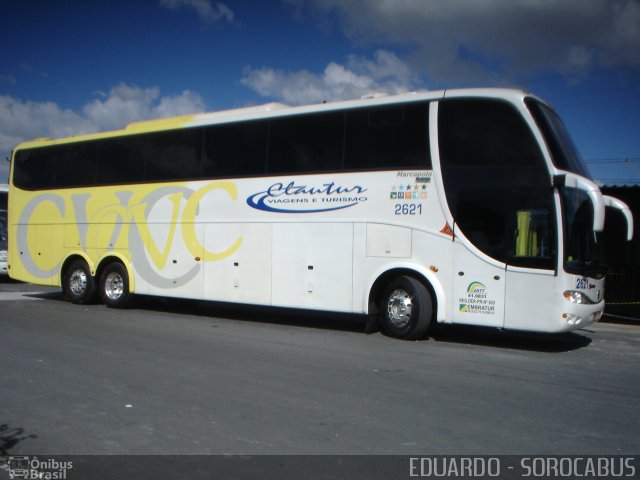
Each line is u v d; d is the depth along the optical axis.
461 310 9.91
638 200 14.70
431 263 10.17
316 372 7.94
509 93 9.80
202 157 12.91
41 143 15.84
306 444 5.22
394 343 10.26
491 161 9.83
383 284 10.88
